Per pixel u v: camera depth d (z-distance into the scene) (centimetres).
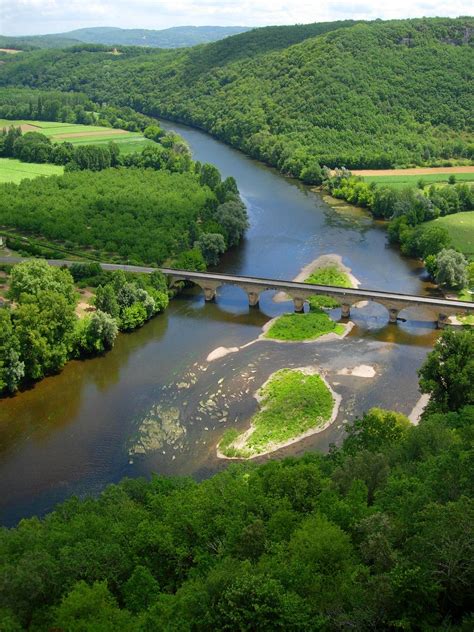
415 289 19375
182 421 12725
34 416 13025
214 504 7275
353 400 13250
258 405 13138
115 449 11912
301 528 6062
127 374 14638
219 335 16612
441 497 5906
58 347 14538
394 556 5253
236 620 4791
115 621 5172
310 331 16538
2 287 17988
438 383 11281
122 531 6969
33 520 8150
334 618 4853
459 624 4894
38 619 5597
